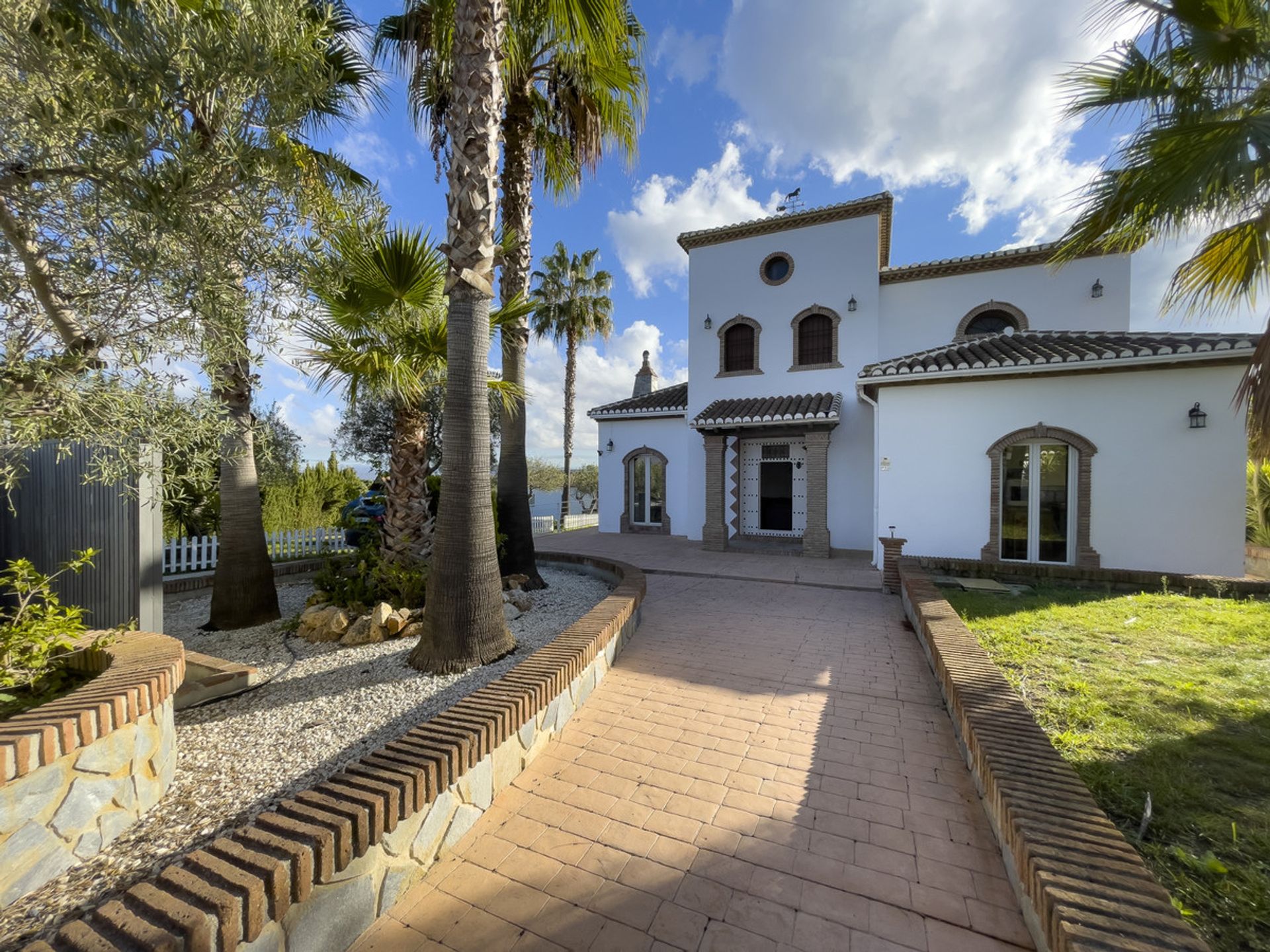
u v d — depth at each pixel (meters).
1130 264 13.98
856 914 2.57
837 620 8.00
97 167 2.98
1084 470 10.43
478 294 5.48
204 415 3.88
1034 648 5.96
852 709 4.90
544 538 19.00
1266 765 3.49
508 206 9.38
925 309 15.66
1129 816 3.03
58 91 2.98
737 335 17.25
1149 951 1.71
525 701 3.87
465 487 5.51
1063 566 9.55
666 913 2.59
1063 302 14.47
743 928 2.50
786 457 16.56
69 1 3.20
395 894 2.64
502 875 2.86
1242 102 6.25
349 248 5.50
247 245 3.72
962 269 15.21
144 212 3.11
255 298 3.98
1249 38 6.01
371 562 7.59
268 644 6.48
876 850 3.01
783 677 5.69
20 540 6.70
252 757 3.90
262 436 5.83
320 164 7.04
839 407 14.80
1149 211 6.66
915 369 11.20
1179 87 6.66
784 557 14.51
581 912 2.61
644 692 5.31
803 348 16.38
